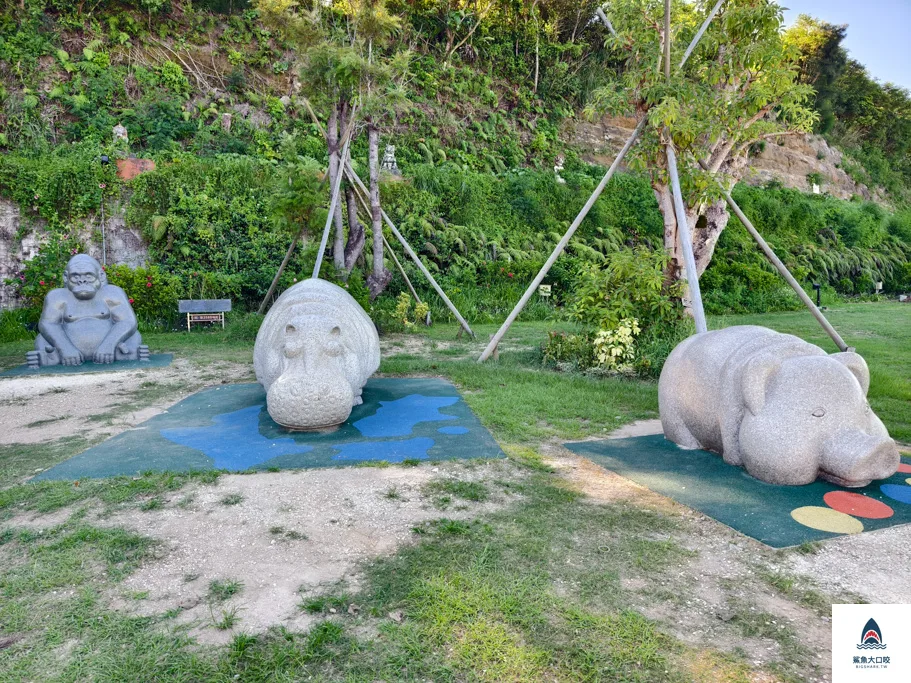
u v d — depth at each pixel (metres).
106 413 6.95
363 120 15.70
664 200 10.05
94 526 3.93
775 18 9.67
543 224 22.70
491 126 26.86
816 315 9.12
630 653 2.63
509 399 7.32
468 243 20.03
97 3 20.33
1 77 17.98
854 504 4.25
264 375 6.71
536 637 2.75
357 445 5.59
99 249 15.10
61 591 3.16
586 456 5.37
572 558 3.48
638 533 3.82
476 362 9.62
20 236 14.40
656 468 5.03
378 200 13.90
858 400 4.63
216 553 3.55
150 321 14.40
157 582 3.24
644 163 9.84
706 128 9.59
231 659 2.59
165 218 15.34
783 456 4.54
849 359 4.81
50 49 18.67
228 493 4.47
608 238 22.94
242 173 16.72
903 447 5.71
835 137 41.97
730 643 2.71
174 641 2.71
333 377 5.96
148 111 18.92
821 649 2.67
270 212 14.77
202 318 14.48
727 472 4.93
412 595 3.07
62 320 10.26
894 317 17.62
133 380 8.81
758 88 9.54
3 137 16.53
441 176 21.17
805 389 4.63
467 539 3.70
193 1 22.48
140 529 3.88
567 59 32.19
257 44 23.08
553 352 9.67
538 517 4.04
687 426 5.58
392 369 9.14
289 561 3.45
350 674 2.51
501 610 2.94
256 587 3.18
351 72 11.85
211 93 20.83
